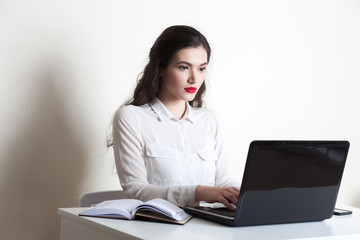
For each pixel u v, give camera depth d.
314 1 3.08
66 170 2.35
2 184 2.21
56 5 2.29
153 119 1.96
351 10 3.23
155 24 2.56
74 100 2.36
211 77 2.73
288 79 3.00
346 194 3.26
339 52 3.20
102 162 2.44
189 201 1.60
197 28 2.68
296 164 1.36
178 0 2.62
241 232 1.28
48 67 2.28
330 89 3.17
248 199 1.31
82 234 1.42
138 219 1.41
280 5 2.96
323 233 1.31
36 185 2.28
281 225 1.40
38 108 2.27
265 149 1.29
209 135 2.10
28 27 2.23
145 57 2.53
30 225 2.28
